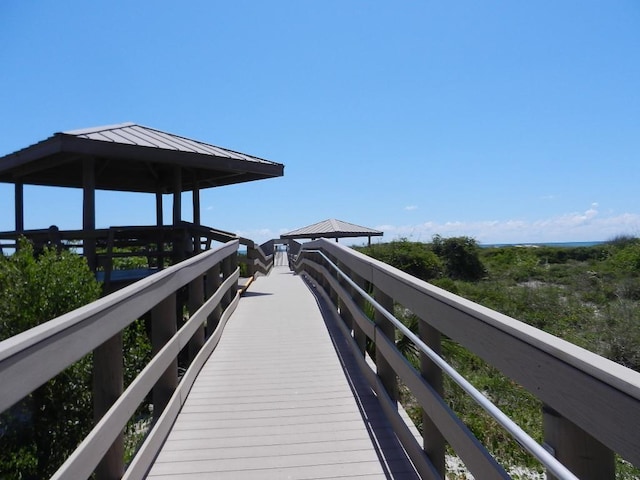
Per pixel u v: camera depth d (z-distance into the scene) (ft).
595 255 94.32
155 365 9.52
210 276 19.36
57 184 41.42
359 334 15.98
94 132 28.43
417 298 8.75
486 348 5.86
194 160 29.96
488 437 17.10
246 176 38.73
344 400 12.94
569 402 4.18
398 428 10.45
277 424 11.53
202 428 11.35
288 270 71.77
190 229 30.45
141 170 38.37
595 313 39.60
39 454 12.44
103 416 7.10
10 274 13.88
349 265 16.84
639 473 14.30
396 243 76.02
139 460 8.86
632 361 27.81
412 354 20.49
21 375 4.70
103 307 6.83
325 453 10.05
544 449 4.43
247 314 25.21
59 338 5.51
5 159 30.40
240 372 15.39
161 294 10.39
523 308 44.37
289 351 17.79
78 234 24.97
